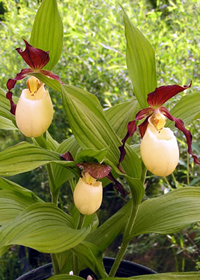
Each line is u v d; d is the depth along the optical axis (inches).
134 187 17.8
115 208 35.3
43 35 18.4
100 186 17.9
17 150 16.9
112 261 24.3
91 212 17.9
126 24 17.3
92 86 33.5
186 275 18.0
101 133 17.3
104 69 31.5
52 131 36.1
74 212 22.0
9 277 31.2
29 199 20.2
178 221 18.6
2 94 19.8
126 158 17.9
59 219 18.1
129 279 17.7
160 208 19.5
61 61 33.5
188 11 29.5
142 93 17.8
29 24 35.7
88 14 32.9
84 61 32.0
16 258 32.4
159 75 28.5
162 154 16.9
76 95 17.1
